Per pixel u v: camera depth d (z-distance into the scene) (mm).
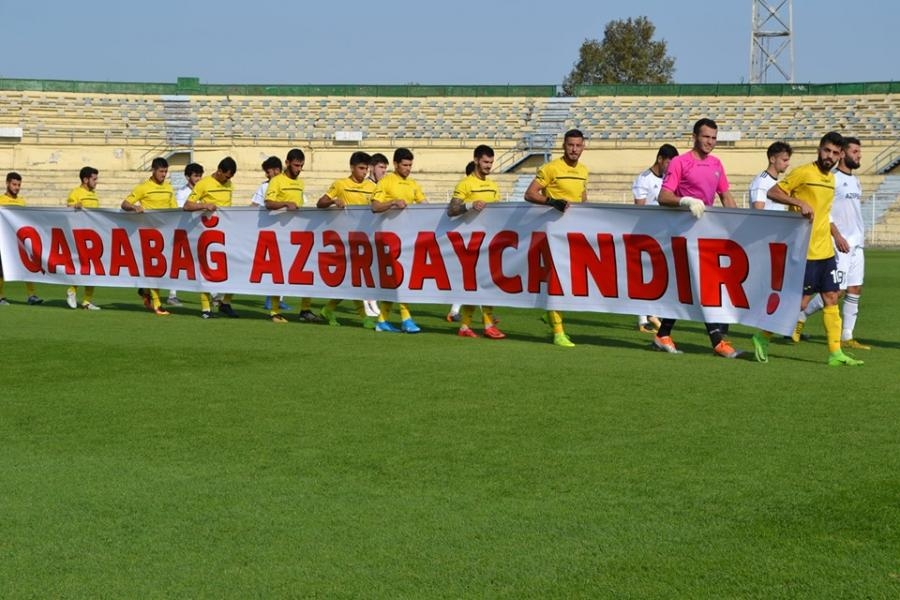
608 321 15289
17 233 16812
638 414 7832
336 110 52188
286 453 6707
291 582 4535
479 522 5312
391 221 13305
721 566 4684
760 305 10742
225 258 14945
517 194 47656
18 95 50312
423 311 17031
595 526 5238
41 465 6461
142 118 50781
